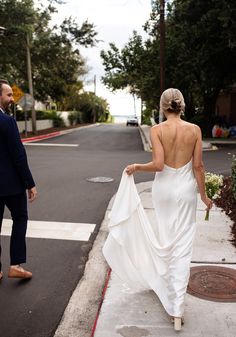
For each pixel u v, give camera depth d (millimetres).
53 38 29203
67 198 8336
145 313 3590
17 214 4312
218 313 3590
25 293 4141
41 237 5848
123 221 3635
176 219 3469
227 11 18703
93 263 4957
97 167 12812
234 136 25281
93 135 30297
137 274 3768
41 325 3572
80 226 6402
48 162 14023
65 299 4043
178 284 3367
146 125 54531
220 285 4102
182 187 3457
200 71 22797
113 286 4121
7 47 26531
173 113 3525
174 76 24203
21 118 33750
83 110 63125
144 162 14070
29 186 4238
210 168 12344
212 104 25547
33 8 25672
